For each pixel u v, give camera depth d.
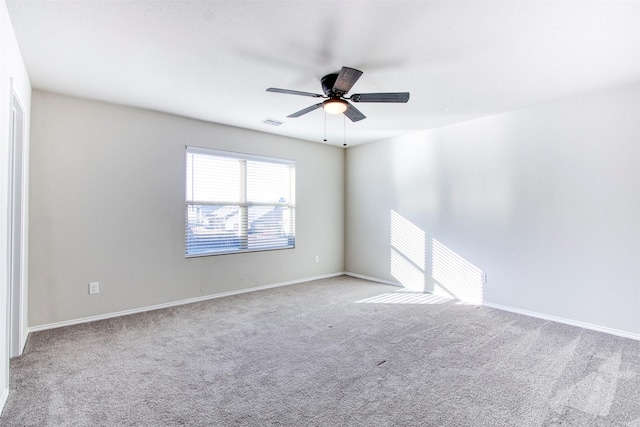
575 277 3.27
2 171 1.82
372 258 5.45
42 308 3.10
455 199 4.29
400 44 2.29
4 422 1.72
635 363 2.43
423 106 3.59
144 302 3.71
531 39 2.21
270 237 4.97
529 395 2.00
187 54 2.45
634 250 2.94
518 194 3.69
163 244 3.86
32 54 2.43
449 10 1.90
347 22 2.03
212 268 4.28
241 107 3.66
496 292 3.87
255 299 4.21
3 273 1.85
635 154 2.94
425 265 4.64
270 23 2.04
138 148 3.68
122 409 1.85
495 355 2.56
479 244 4.04
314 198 5.50
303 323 3.30
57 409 1.84
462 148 4.22
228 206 4.50
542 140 3.50
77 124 3.31
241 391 2.05
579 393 2.02
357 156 5.73
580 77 2.83
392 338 2.91
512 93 3.21
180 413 1.82
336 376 2.24
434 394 2.01
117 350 2.64
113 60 2.54
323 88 2.84
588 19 1.97
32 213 3.05
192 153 4.14
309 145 5.42
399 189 5.02
